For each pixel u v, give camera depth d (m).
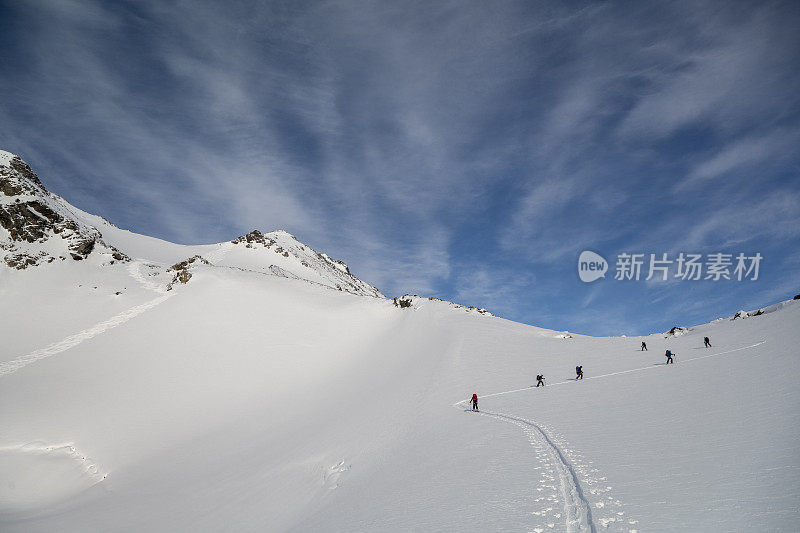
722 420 22.64
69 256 96.69
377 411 47.09
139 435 52.47
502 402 40.34
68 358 67.69
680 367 42.72
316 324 83.12
